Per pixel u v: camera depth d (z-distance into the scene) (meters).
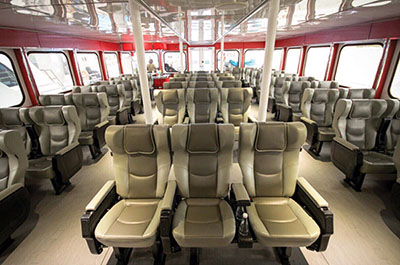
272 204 1.75
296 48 8.22
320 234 1.41
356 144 2.79
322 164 3.25
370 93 3.50
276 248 1.80
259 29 5.63
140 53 2.49
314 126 3.35
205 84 4.50
